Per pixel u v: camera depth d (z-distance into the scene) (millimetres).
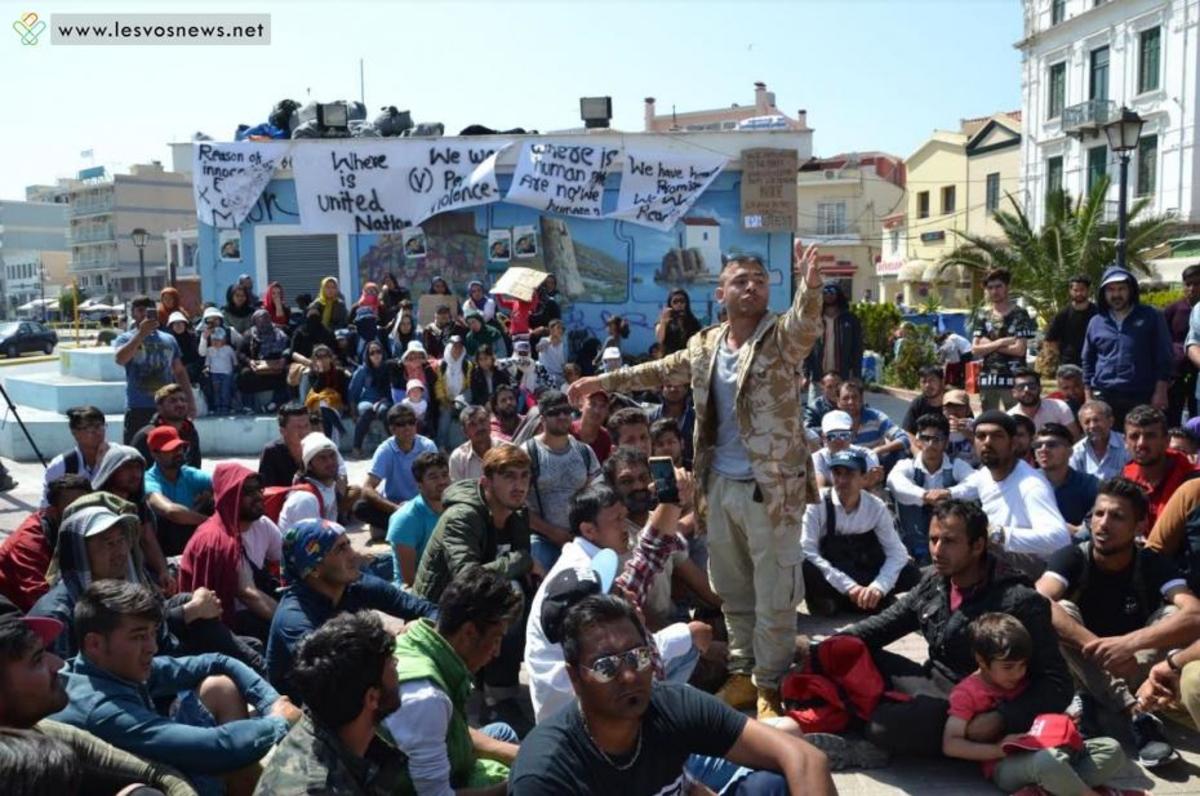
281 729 3387
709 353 4500
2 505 9195
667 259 14125
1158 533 4574
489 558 4766
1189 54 34094
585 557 4094
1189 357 8469
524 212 14156
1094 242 23531
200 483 6512
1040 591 4488
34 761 2123
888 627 4414
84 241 86625
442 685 3143
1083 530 4895
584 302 14234
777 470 4246
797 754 2549
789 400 4250
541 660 3688
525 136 13859
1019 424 6910
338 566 4027
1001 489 5598
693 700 2666
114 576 4172
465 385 11391
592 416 6898
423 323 13336
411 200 14016
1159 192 35594
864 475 6383
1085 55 39250
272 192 14180
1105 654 4129
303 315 13312
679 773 2656
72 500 4852
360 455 11266
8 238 97000
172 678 3873
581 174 13836
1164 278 32781
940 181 50531
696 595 5469
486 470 4773
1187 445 6180
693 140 13789
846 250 58094
